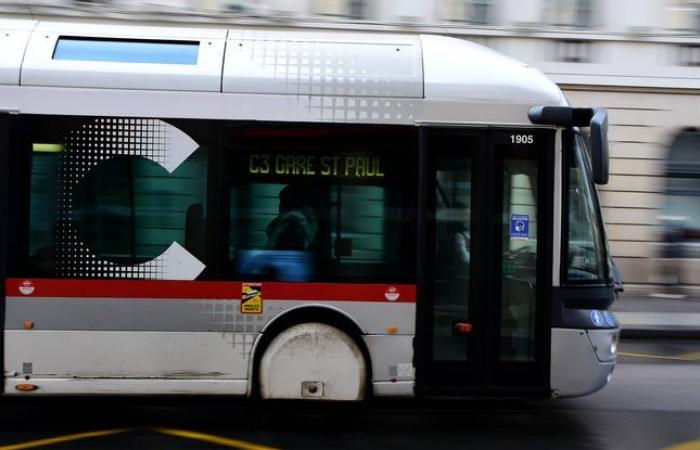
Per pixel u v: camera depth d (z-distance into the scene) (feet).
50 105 56.85
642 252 167.32
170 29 60.75
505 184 58.65
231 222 57.52
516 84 59.06
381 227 58.08
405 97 58.18
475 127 58.29
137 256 57.16
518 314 58.70
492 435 59.36
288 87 57.98
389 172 58.08
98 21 154.20
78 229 56.95
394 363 57.88
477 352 58.39
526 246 58.70
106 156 57.11
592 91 164.45
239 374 57.57
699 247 167.84
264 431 59.72
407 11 159.94
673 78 164.45
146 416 64.23
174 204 57.36
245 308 57.41
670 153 167.73
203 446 55.26
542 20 162.50
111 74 57.36
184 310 57.21
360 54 59.52
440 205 58.44
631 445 57.16
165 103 57.26
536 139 58.59
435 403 69.56
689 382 81.10
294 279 57.67
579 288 58.70
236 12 157.48
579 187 59.26
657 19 163.94
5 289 56.59
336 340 57.41
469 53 60.75
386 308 57.82
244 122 57.57
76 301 56.85
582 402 70.95
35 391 56.80
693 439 58.95
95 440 56.65
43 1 152.76
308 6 158.81
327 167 57.98
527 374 58.54
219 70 57.98
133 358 57.11
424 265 57.98
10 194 56.70
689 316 131.34
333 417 59.41
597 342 58.80
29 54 57.67
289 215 57.82
